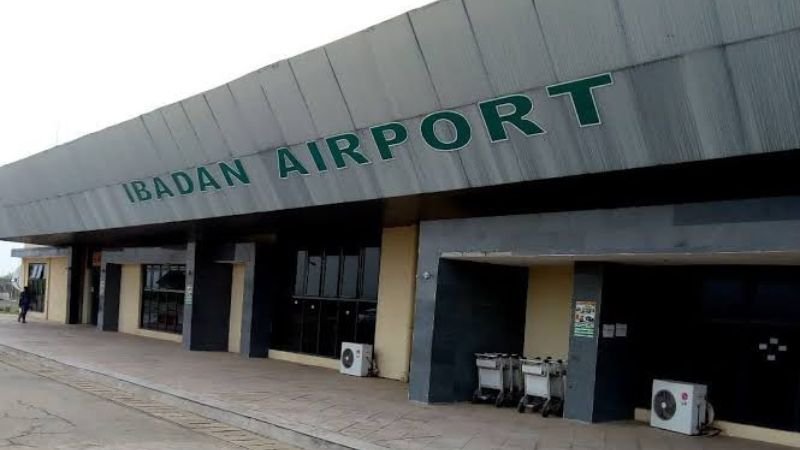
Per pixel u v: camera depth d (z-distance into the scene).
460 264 13.69
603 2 8.28
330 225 18.48
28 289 35.59
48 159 22.83
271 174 15.22
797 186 10.20
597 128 9.42
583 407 11.80
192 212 18.98
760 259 9.92
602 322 11.82
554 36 8.95
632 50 8.43
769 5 7.21
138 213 21.28
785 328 10.88
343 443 9.52
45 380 15.48
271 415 11.37
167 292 27.66
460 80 10.32
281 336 21.19
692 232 9.45
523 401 12.76
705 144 8.61
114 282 31.09
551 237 11.34
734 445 10.39
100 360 18.77
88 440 9.36
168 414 12.00
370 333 18.05
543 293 14.58
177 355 20.98
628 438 10.57
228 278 23.80
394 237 17.48
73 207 24.47
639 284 12.44
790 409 10.65
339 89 12.13
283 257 21.50
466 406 13.18
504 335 14.47
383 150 12.38
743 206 8.94
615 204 12.77
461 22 9.69
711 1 7.54
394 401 13.45
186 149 16.84
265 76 13.20
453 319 13.56
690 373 11.99
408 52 10.62
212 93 14.65
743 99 7.99
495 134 10.59
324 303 19.67
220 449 9.42
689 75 8.20
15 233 30.69
